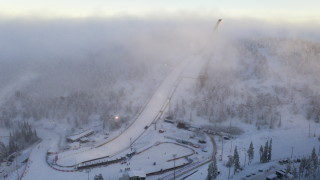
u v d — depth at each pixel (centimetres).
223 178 19375
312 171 18850
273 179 18500
